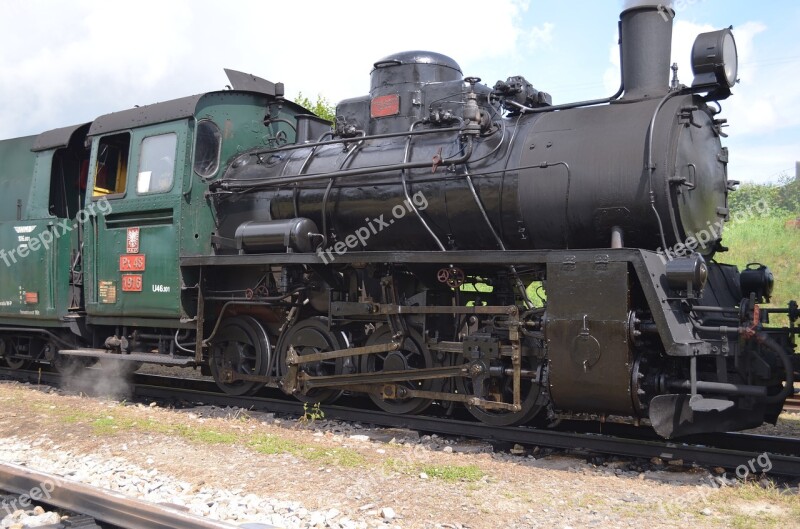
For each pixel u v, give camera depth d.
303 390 7.43
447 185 6.67
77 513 4.24
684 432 5.44
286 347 7.75
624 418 7.16
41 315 9.47
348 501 4.64
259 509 4.45
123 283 8.52
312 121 9.17
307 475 5.23
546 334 5.66
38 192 9.79
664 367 5.84
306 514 4.33
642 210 5.73
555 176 6.08
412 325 6.89
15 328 10.04
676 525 4.24
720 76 5.85
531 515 4.41
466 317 6.73
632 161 5.77
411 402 6.93
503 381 6.45
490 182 6.41
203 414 7.83
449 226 6.76
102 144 9.16
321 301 7.50
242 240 7.67
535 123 6.52
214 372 8.41
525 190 6.21
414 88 7.47
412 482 5.06
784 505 4.57
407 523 4.24
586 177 5.93
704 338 5.80
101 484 5.06
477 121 6.55
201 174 8.23
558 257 5.63
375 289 7.22
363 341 7.53
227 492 4.83
